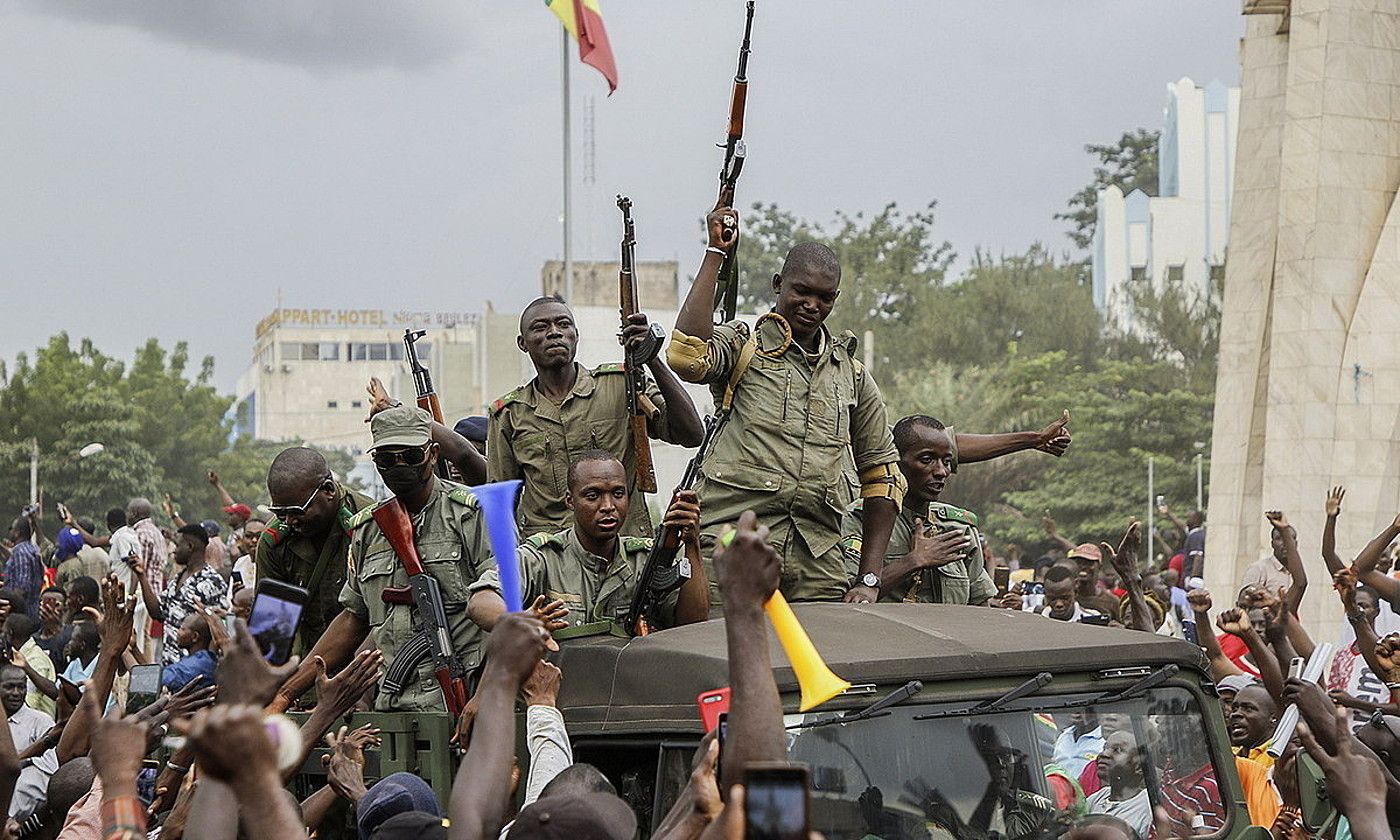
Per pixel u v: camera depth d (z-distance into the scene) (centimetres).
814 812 656
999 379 6794
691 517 819
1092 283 10994
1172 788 730
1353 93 2459
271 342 16125
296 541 962
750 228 9325
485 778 510
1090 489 6188
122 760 457
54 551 2598
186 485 8444
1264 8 2683
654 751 720
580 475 852
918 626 740
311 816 769
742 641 458
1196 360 7306
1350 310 2436
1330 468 2406
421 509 866
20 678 1170
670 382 984
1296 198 2466
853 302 8700
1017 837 693
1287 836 802
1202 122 10262
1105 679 730
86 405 7706
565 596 850
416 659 845
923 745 687
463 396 8512
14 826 833
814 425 910
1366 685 1165
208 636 1426
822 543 916
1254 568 1714
